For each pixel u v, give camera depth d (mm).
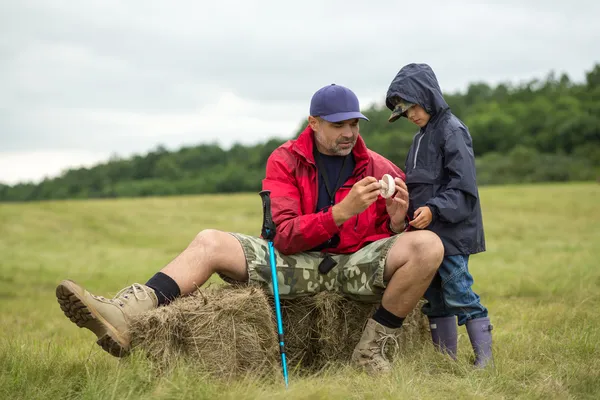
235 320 3812
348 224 4418
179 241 23547
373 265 4141
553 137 104062
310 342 4352
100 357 4344
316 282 4270
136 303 3836
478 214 4340
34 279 12945
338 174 4543
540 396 3553
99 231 26109
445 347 4453
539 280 8547
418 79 4461
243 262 4133
